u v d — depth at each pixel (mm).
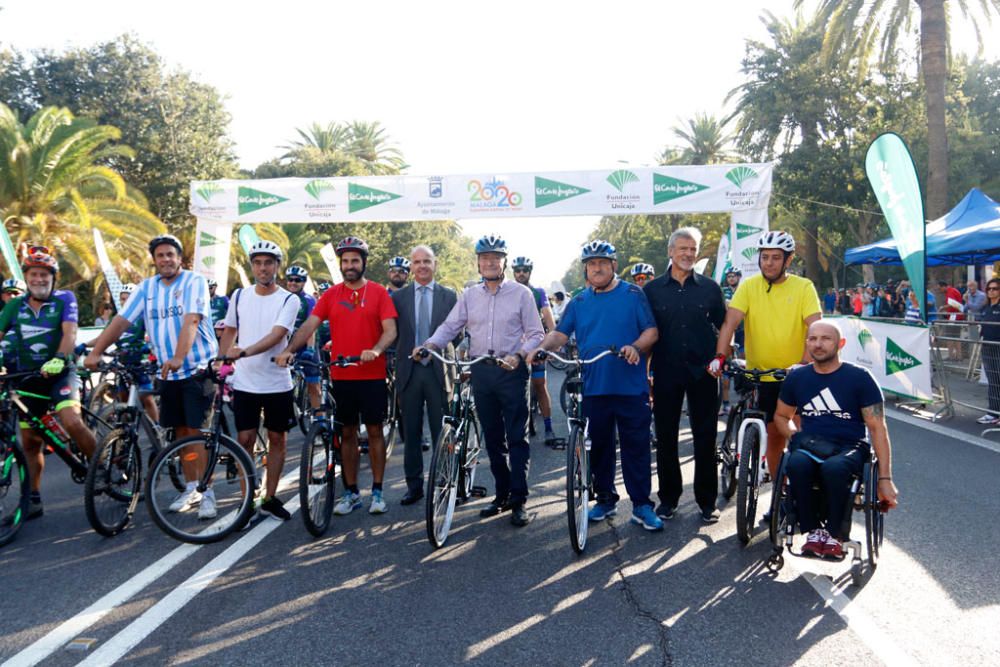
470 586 4027
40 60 30547
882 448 4039
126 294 9664
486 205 12820
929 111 18375
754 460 4645
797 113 30359
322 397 5230
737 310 4930
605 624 3527
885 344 10039
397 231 45406
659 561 4363
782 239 4781
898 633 3387
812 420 4227
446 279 62938
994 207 13539
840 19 20891
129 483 5227
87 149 19938
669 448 5195
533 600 3824
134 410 5336
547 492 6047
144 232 21734
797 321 4844
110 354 6059
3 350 5387
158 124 30422
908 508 5309
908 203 9484
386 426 7562
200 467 4992
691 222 39281
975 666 3086
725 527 4988
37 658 3270
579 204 12766
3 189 18781
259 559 4500
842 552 3902
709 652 3236
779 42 31078
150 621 3629
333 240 39438
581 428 4762
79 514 5625
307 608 3760
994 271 19219
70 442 5637
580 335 5105
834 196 30641
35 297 5395
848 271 41125
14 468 5012
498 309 5199
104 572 4324
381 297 5496
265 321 5273
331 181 12945
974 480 6031
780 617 3570
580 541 4531
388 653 3270
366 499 5930
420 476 5805
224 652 3303
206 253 13125
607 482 5219
